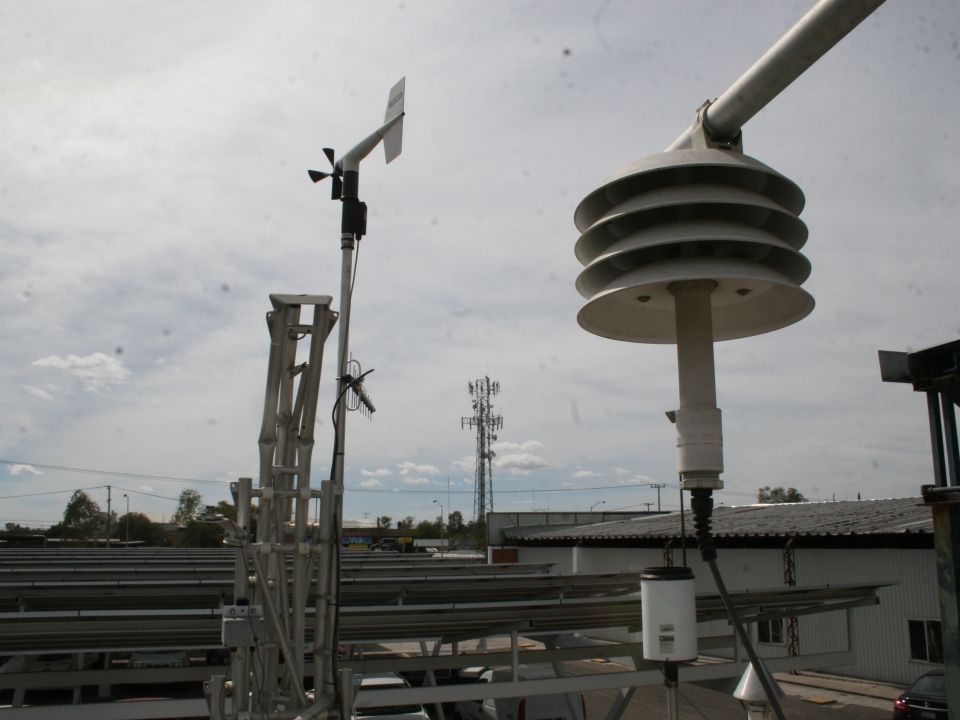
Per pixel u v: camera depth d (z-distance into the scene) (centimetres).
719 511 2980
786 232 444
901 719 1154
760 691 438
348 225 536
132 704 559
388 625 747
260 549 458
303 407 489
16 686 674
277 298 485
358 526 9419
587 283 475
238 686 434
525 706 1080
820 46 355
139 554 2128
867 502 2472
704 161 414
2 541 5084
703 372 443
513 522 3847
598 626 869
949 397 466
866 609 1742
